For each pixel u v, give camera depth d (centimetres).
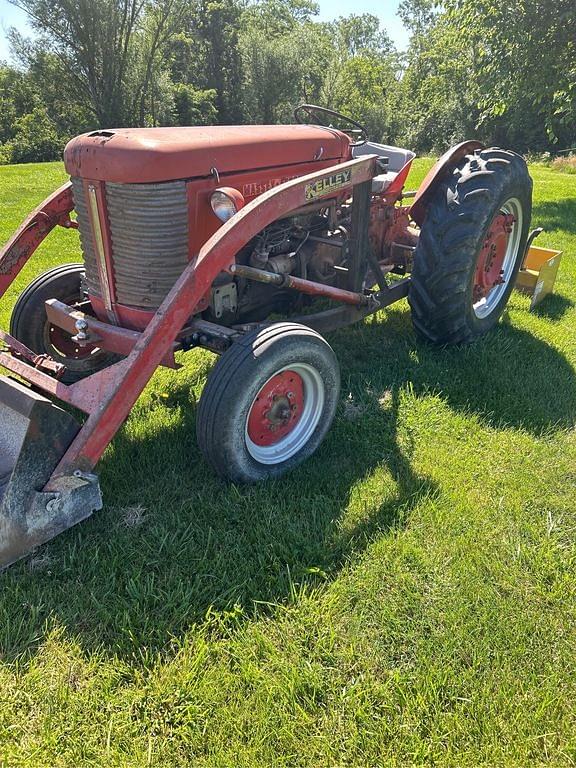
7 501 212
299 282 307
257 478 272
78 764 168
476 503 268
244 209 252
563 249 679
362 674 191
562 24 884
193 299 242
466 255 356
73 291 345
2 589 219
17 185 1241
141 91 2798
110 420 231
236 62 3606
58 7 2433
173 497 269
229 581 223
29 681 189
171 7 2662
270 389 269
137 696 183
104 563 230
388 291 382
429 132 3475
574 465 296
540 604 218
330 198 357
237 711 180
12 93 3706
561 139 2533
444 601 217
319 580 226
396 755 170
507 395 353
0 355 278
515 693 186
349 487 276
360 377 373
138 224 255
